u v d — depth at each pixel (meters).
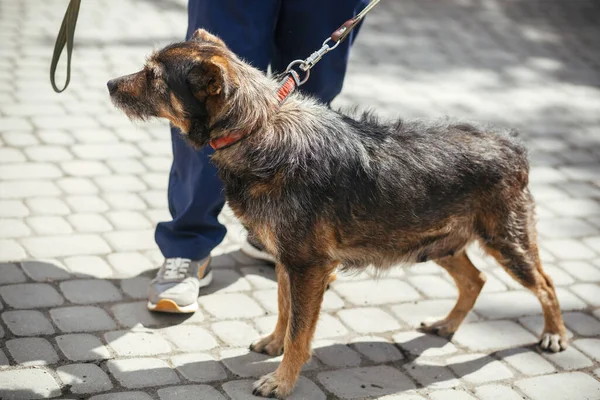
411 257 4.68
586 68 10.97
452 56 10.83
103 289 5.20
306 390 4.43
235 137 4.11
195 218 5.12
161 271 5.12
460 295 5.13
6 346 4.49
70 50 4.36
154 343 4.71
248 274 5.64
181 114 4.14
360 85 9.34
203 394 4.29
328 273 4.36
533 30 12.34
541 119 9.01
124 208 6.27
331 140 4.29
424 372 4.70
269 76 4.67
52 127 7.44
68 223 5.92
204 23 4.95
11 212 5.93
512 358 4.92
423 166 4.47
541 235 6.56
